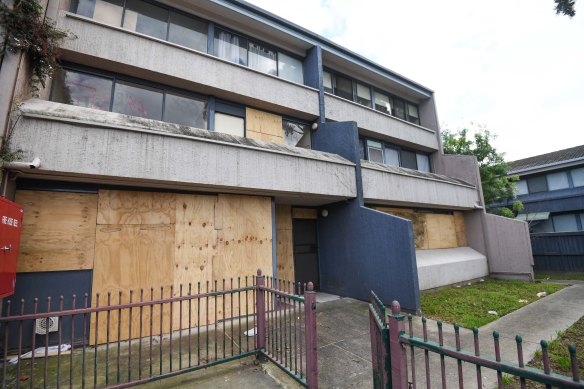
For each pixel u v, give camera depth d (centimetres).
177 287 639
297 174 789
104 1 775
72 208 566
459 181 1412
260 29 1027
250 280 737
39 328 511
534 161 2250
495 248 1318
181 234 666
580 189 1830
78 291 548
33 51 544
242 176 697
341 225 941
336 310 755
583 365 445
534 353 496
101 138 545
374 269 826
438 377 424
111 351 514
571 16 635
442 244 1271
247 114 952
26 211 527
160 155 599
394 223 788
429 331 617
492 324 656
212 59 857
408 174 1089
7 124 466
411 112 1598
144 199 636
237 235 741
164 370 436
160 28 850
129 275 594
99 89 726
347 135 958
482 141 1769
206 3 895
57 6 634
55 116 510
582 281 1204
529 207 2042
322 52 1179
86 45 682
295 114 1044
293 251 969
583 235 1417
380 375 280
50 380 411
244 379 411
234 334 596
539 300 863
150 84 794
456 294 949
